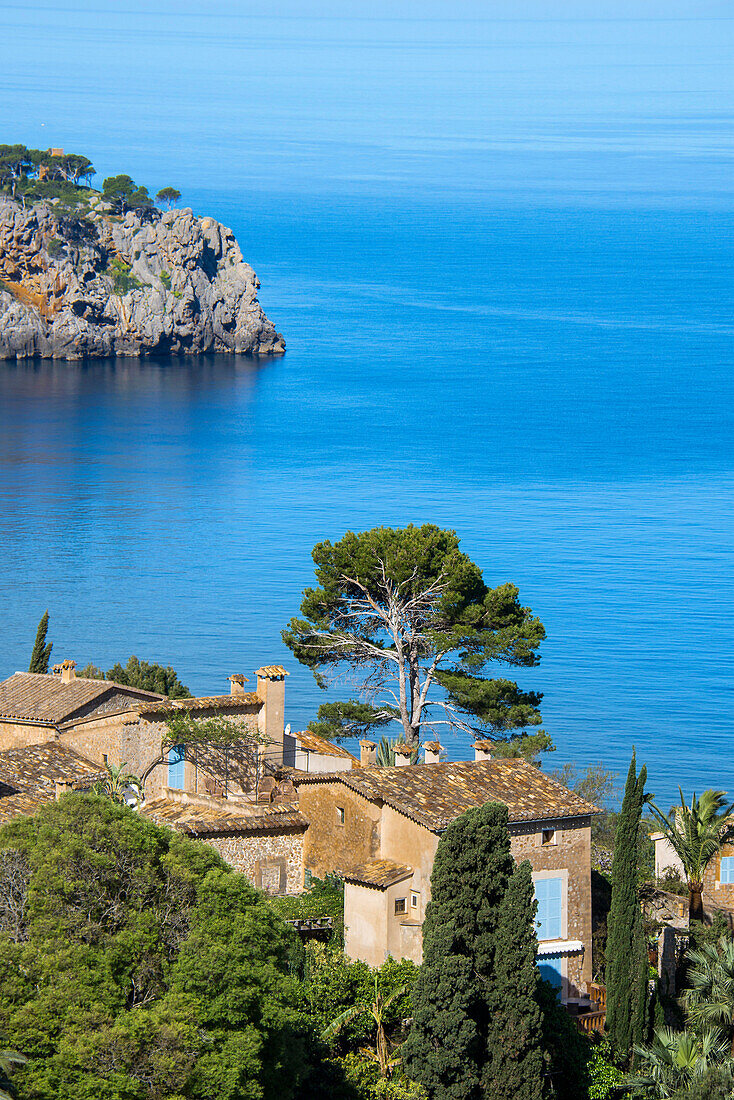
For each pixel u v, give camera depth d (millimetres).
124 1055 64188
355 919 94000
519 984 85500
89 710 121062
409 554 143750
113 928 69438
